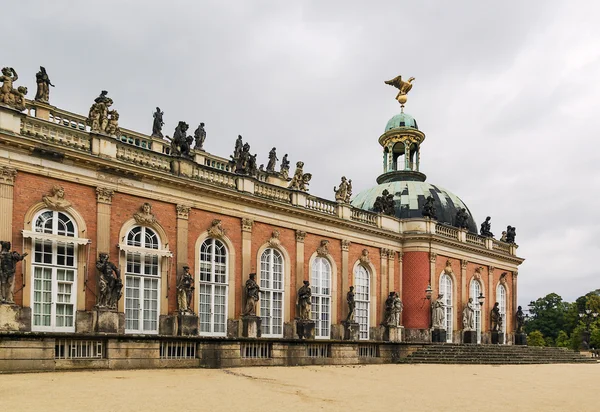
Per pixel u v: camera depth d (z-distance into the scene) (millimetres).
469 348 48531
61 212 29141
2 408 14742
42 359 25375
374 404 17875
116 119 32031
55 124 29281
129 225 31781
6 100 27438
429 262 51750
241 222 37938
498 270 63000
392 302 48500
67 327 28828
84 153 29609
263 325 38969
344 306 45094
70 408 14961
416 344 47219
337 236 45375
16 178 27453
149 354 29078
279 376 27359
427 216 52750
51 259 28578
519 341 64188
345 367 36281
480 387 24766
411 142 65312
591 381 29641
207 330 35281
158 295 32844
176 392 19125
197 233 35281
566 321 118250
